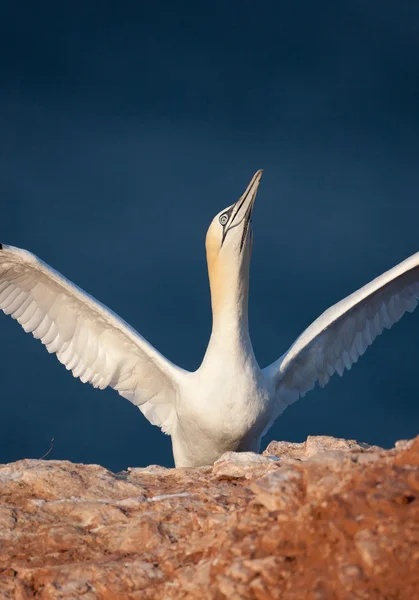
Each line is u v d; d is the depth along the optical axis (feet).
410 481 36.14
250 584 34.73
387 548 33.19
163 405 64.08
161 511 44.68
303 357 64.34
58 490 48.11
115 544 43.45
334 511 35.88
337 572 33.27
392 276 61.05
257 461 49.47
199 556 39.78
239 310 58.54
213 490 45.98
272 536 36.27
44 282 63.00
